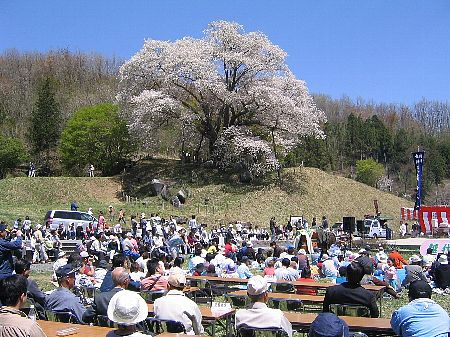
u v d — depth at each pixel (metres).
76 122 60.31
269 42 51.34
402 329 5.96
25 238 28.45
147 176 53.25
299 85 51.84
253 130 53.38
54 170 66.25
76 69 106.44
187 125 51.56
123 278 7.68
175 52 49.56
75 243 29.98
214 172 51.53
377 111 144.75
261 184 49.12
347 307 7.63
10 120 81.69
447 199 93.50
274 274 14.40
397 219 48.09
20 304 5.07
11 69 101.94
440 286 15.97
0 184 50.12
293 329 7.73
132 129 50.47
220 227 36.59
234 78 51.44
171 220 36.59
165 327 6.81
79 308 7.79
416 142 106.62
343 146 102.69
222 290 12.74
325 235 27.20
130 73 51.09
